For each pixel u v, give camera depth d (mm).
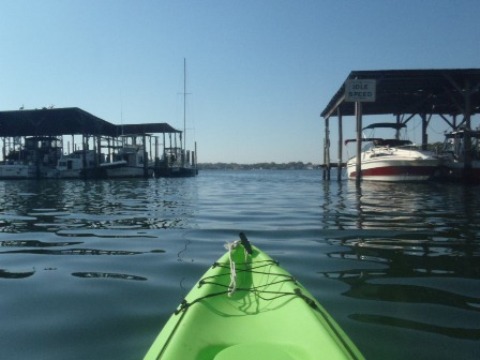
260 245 4363
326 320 1781
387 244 4340
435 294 2781
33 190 14977
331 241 4520
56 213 7570
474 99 15836
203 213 7273
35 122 25109
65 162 25969
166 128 31141
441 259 3689
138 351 2047
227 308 2018
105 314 2506
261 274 2428
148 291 2924
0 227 5859
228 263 2580
